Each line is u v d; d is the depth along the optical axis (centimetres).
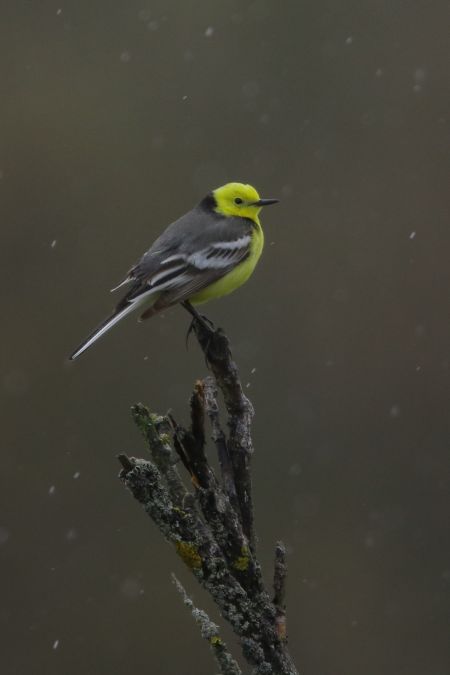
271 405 1581
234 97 1769
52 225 1641
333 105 1781
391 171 1742
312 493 1558
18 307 1583
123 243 1638
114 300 1594
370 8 1872
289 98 1780
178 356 1573
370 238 1684
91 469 1531
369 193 1716
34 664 1430
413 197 1712
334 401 1587
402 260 1656
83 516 1524
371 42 1839
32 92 1744
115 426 1544
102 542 1515
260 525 1537
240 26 1831
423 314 1623
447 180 1702
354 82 1798
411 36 1850
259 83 1788
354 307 1638
